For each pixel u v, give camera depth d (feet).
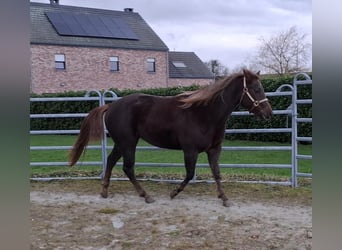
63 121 43.11
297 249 9.87
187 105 13.25
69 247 10.10
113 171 19.62
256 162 21.83
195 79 75.56
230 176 18.33
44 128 44.78
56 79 58.13
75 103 42.22
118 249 9.98
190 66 78.33
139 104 14.29
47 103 44.01
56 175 19.04
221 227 11.58
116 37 64.23
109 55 62.64
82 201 14.66
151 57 67.10
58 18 62.23
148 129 14.07
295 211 13.05
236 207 13.58
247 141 32.55
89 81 60.90
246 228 11.47
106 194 15.10
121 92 41.37
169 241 10.50
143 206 13.89
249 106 13.35
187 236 10.87
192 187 16.58
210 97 13.03
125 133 14.25
